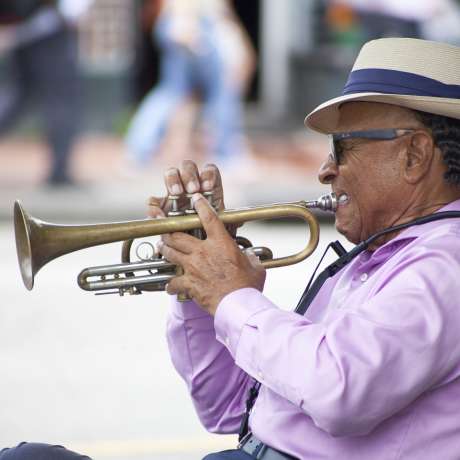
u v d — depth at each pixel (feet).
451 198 21.07
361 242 21.85
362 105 21.04
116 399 42.55
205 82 97.25
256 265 20.71
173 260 20.44
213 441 38.52
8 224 87.20
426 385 18.61
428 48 20.57
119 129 96.78
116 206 92.43
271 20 98.84
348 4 97.14
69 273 66.49
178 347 23.89
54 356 48.14
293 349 18.75
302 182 97.96
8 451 21.30
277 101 100.07
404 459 19.29
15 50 92.63
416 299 18.76
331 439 19.79
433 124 20.71
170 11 96.02
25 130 94.79
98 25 95.45
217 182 22.85
